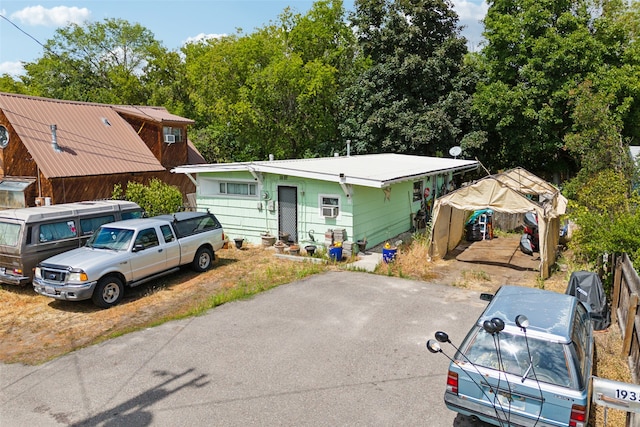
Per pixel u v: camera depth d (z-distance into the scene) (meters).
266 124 31.17
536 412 5.00
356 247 14.75
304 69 29.12
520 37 24.70
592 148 18.06
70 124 22.12
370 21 28.03
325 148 30.41
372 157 22.30
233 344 8.32
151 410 6.29
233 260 14.62
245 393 6.66
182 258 12.55
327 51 32.31
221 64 30.81
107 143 22.56
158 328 9.16
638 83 22.75
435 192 21.91
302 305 10.31
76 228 12.31
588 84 20.72
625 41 25.83
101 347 8.36
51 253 11.68
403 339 8.43
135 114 24.47
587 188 14.41
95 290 10.29
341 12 32.66
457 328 8.91
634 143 25.66
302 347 8.14
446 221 15.04
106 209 13.15
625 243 9.55
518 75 25.28
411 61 25.88
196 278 12.77
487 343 5.47
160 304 10.76
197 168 16.95
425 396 6.51
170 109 39.72
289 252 14.98
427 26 27.47
